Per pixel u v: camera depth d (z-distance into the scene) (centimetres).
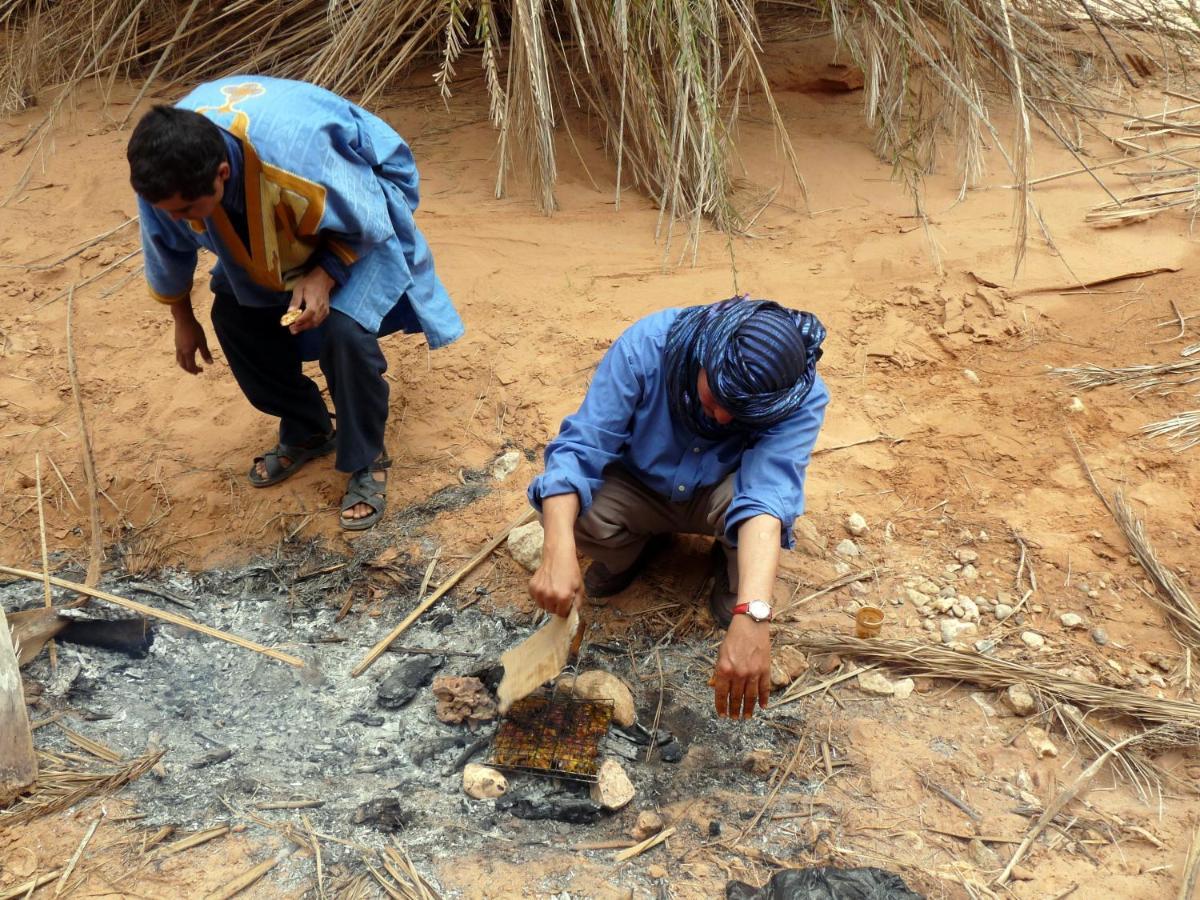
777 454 239
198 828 240
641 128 453
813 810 242
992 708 266
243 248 268
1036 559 306
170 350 394
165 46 534
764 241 425
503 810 246
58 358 391
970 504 324
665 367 243
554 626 250
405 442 353
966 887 222
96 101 529
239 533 330
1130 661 277
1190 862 223
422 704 278
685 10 395
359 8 485
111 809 244
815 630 286
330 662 292
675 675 280
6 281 422
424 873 229
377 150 290
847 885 220
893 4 448
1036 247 411
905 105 484
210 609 310
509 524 323
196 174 236
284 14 530
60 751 260
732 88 513
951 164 470
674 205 417
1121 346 372
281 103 262
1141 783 247
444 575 313
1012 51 420
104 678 286
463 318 392
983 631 287
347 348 291
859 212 439
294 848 235
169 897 222
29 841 235
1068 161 468
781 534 251
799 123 501
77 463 351
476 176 464
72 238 443
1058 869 227
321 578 318
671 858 232
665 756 258
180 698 281
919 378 367
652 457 259
